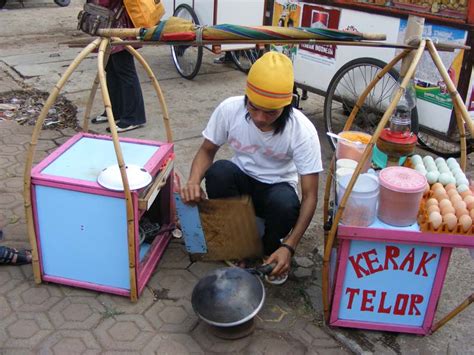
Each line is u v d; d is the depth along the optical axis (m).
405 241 1.99
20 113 4.45
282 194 2.35
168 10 5.83
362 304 2.17
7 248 2.51
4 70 5.52
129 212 2.10
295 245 2.22
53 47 6.49
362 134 2.36
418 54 1.93
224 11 5.08
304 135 2.24
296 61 4.22
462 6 3.00
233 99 2.35
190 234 2.47
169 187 2.61
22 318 2.22
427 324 2.19
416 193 1.93
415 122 3.31
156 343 2.13
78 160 2.34
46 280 2.39
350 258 2.06
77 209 2.19
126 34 2.04
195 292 2.07
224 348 2.12
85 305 2.31
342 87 3.87
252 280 2.07
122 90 4.05
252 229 2.41
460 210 1.96
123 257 2.25
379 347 2.16
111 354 2.07
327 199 2.37
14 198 3.12
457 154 3.74
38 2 9.04
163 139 4.06
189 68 5.60
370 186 2.00
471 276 2.62
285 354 2.11
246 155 2.44
